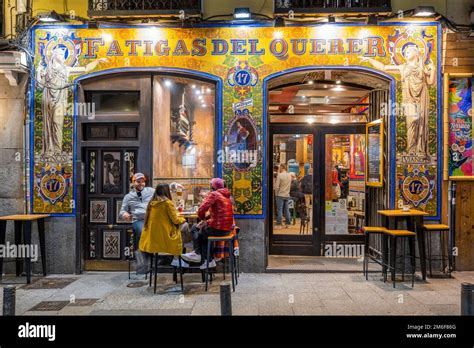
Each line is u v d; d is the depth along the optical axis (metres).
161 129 7.48
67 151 7.11
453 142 7.01
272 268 7.09
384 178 7.22
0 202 7.20
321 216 8.06
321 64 6.96
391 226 6.76
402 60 6.96
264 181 7.04
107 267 7.24
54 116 7.11
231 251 5.95
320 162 8.09
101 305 5.40
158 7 6.98
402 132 6.99
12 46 7.09
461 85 6.99
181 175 7.39
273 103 8.33
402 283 6.34
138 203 6.67
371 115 7.98
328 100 8.36
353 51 6.95
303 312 5.09
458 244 7.05
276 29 7.00
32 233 7.10
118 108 7.30
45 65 7.11
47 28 7.11
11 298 4.11
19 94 7.17
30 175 7.12
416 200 6.99
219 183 6.26
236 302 5.47
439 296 5.70
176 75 7.14
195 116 7.41
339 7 6.81
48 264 7.09
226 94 7.07
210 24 7.02
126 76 7.14
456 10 6.99
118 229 7.24
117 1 7.08
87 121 7.16
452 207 7.03
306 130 8.10
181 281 5.92
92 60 7.08
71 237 7.09
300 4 6.97
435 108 6.98
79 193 7.11
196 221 7.04
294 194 8.10
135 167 7.23
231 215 6.18
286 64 7.00
